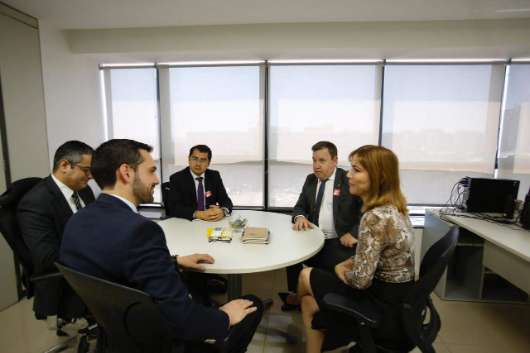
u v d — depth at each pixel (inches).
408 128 130.8
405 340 49.9
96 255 35.3
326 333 56.3
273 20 108.7
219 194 104.3
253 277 115.7
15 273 95.9
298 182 137.4
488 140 128.4
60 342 77.0
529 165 127.7
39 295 56.5
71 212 63.9
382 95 129.5
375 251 49.3
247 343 50.9
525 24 106.0
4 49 91.4
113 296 33.2
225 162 139.3
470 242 96.1
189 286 79.9
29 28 100.3
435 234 105.7
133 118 140.3
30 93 100.8
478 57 123.3
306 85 131.9
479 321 88.9
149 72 136.5
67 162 62.3
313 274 63.6
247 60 131.4
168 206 97.5
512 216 97.5
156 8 98.3
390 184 52.9
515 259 80.7
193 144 139.3
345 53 120.6
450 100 127.9
